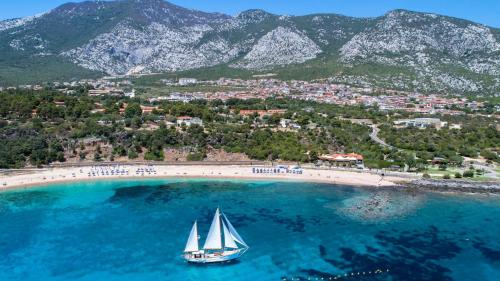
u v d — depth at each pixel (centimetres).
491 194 16475
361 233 12706
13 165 18838
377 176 18638
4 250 11525
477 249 11644
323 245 11888
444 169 19475
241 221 13662
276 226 13250
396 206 15125
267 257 11194
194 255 10919
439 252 11444
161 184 17850
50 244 11894
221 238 12144
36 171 18638
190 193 16638
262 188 17362
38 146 19988
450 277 10156
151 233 12662
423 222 13588
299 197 16162
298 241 12150
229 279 10144
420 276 10194
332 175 18850
